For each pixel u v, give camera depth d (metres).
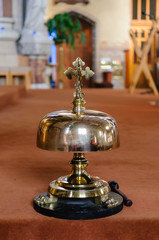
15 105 5.36
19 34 11.15
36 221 1.09
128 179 1.57
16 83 10.95
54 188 1.20
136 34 16.88
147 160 1.98
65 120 1.18
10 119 3.82
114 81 17.16
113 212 1.12
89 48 17.12
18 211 1.16
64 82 17.06
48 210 1.11
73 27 12.36
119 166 1.83
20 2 11.05
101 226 1.09
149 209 1.18
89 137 1.15
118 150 2.25
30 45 11.15
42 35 11.31
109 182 1.31
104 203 1.14
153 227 1.10
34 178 1.57
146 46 8.02
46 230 1.09
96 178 1.28
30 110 4.71
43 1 11.14
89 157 2.05
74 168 1.25
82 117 1.20
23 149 2.28
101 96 7.51
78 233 1.09
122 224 1.10
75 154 1.26
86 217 1.09
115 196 1.22
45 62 11.85
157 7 16.73
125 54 17.05
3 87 6.88
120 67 17.06
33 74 11.64
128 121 3.71
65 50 17.02
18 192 1.37
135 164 1.88
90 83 17.11
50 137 1.17
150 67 17.08
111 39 16.81
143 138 2.72
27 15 11.05
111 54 16.92
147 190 1.41
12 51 11.05
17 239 1.10
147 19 16.75
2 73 10.52
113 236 1.10
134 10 16.83
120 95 7.92
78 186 1.19
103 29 16.75
